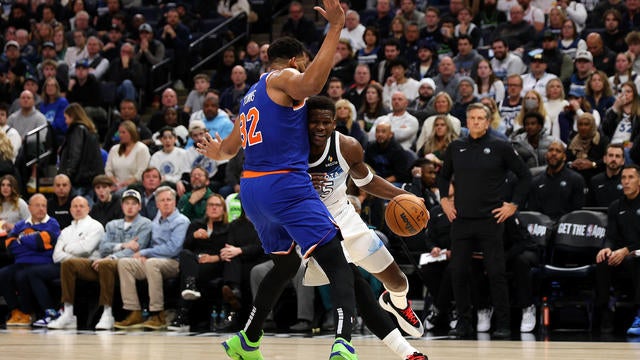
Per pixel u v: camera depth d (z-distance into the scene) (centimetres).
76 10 1477
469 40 1076
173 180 967
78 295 852
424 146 900
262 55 1216
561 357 482
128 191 847
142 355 488
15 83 1273
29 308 855
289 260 391
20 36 1420
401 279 400
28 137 1087
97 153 994
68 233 854
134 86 1241
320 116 376
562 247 759
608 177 799
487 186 695
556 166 794
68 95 1188
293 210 368
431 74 1096
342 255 369
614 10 1102
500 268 694
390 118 948
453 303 764
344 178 403
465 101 968
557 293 757
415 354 384
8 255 898
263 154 373
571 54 1092
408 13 1231
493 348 557
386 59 1112
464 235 702
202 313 839
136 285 827
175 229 827
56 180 924
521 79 963
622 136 882
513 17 1162
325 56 353
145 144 1046
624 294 744
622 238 729
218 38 1359
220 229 812
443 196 718
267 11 1411
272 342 614
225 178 948
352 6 1385
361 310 391
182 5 1412
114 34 1347
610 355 501
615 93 986
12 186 917
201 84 1152
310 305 746
